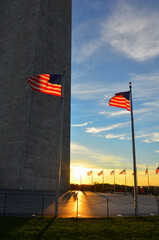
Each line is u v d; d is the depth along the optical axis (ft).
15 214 49.93
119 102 69.26
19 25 139.95
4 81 132.16
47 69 136.56
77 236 36.27
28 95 119.96
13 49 136.36
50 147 132.67
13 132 117.39
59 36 155.74
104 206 74.95
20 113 119.03
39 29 132.67
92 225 43.60
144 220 51.49
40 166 121.08
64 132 152.15
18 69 129.18
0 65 138.31
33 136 117.91
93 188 204.03
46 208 61.21
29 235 35.01
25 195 90.22
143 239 37.04
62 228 39.99
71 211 58.34
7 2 153.07
